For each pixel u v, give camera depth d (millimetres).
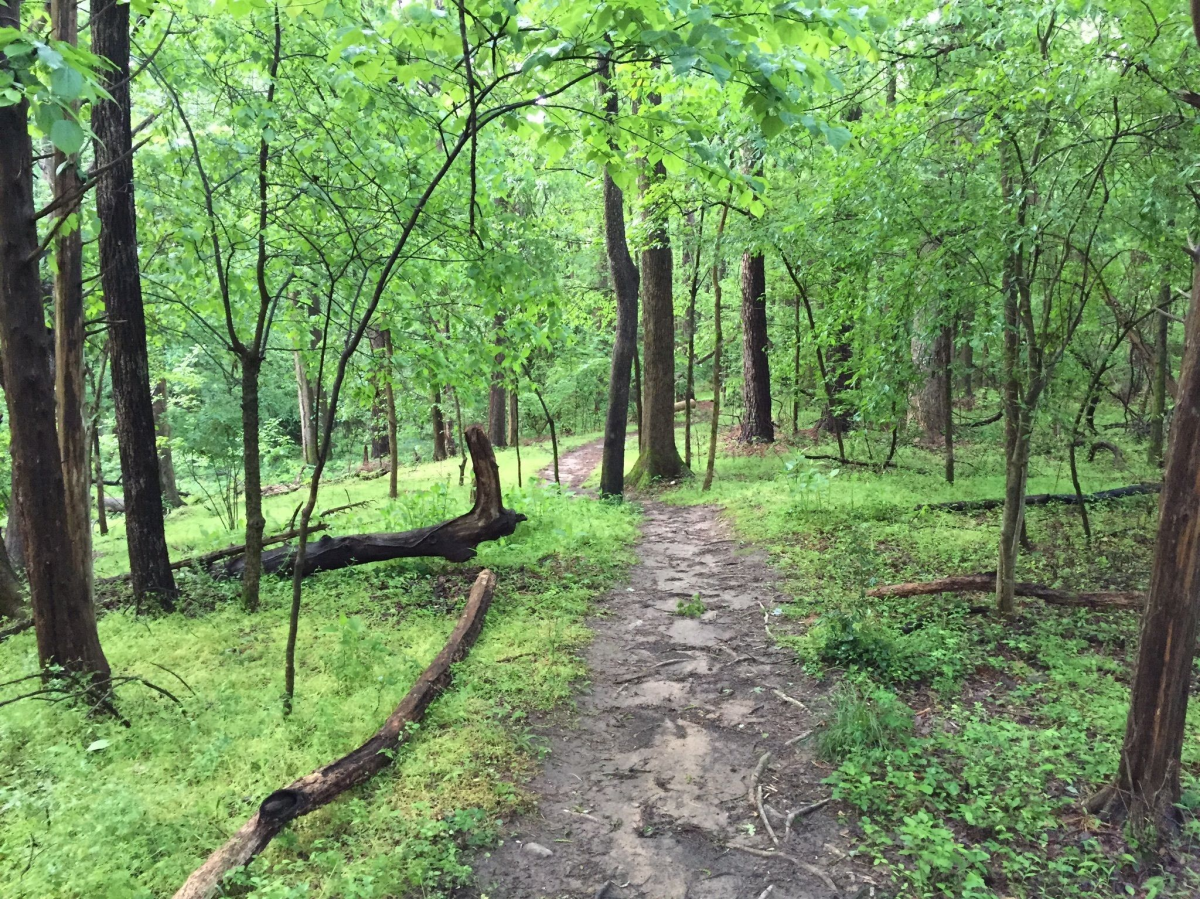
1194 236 4953
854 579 6555
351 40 3354
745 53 2795
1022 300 5297
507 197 9000
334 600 6547
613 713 4605
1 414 10594
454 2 3045
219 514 10555
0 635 5914
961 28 6820
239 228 6094
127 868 2889
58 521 4270
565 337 7051
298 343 8164
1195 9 2572
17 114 3961
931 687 4660
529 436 27938
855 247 6598
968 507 8898
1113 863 2975
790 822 3420
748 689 4898
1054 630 5328
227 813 3338
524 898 2949
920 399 14039
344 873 2893
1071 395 7137
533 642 5527
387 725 3965
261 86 6723
